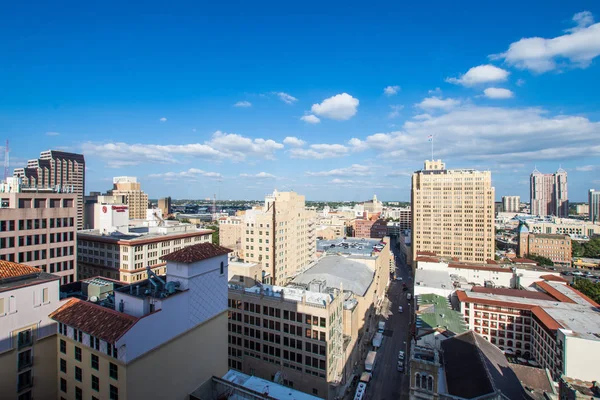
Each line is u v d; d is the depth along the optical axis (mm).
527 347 121562
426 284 154500
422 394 59062
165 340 50000
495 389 55719
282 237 164250
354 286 133750
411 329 137750
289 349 92500
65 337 50938
